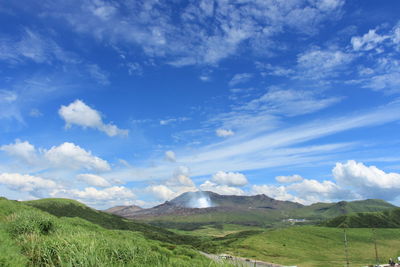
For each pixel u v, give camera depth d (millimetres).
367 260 132250
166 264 12320
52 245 12625
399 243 170625
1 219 29172
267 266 104438
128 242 13922
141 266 11742
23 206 50094
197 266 11305
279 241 171250
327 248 160500
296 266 109125
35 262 11938
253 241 169625
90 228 55531
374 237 181000
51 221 23422
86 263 9805
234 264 10633
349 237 181000
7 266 10672
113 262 11562
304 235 184125
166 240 149625
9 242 15156
